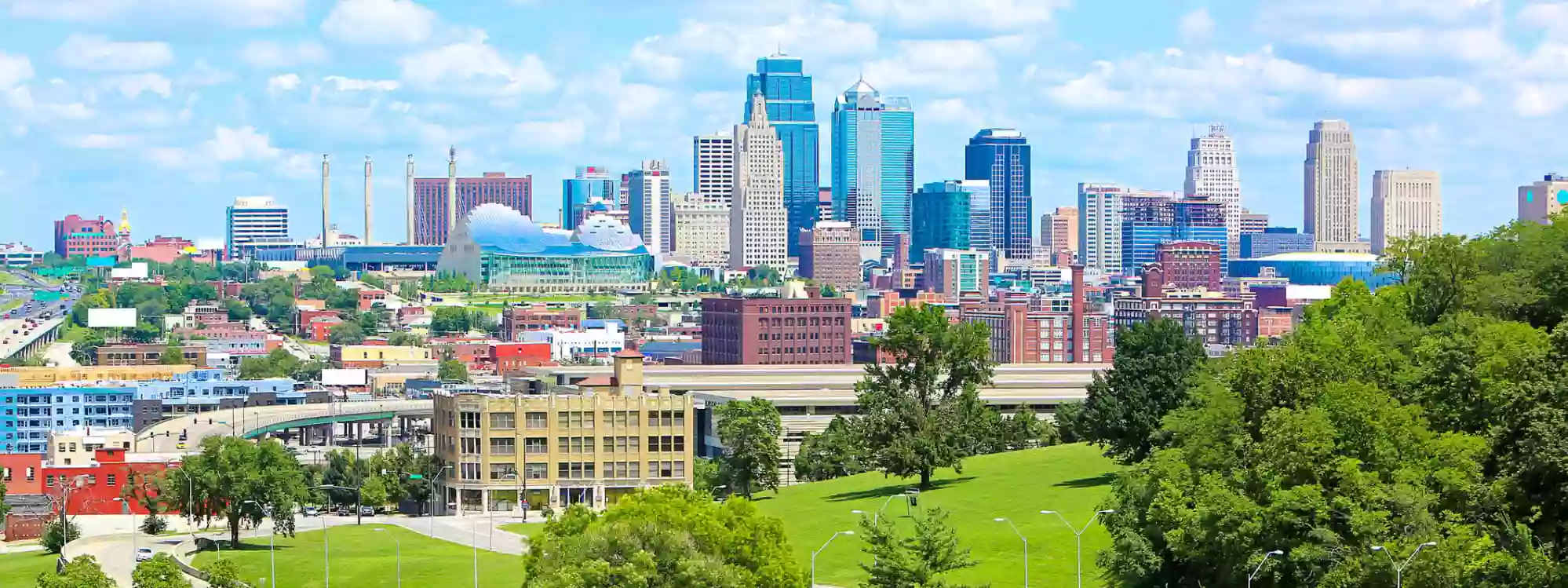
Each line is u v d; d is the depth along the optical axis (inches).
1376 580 7367.1
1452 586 7249.0
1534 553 7244.1
